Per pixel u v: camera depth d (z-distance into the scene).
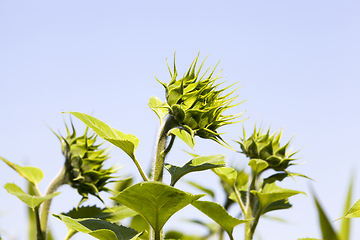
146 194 1.23
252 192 1.42
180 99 1.32
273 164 1.46
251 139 1.48
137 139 1.33
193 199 1.24
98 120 1.31
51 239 1.53
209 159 1.40
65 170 1.52
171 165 1.37
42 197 1.44
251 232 1.44
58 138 1.53
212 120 1.32
